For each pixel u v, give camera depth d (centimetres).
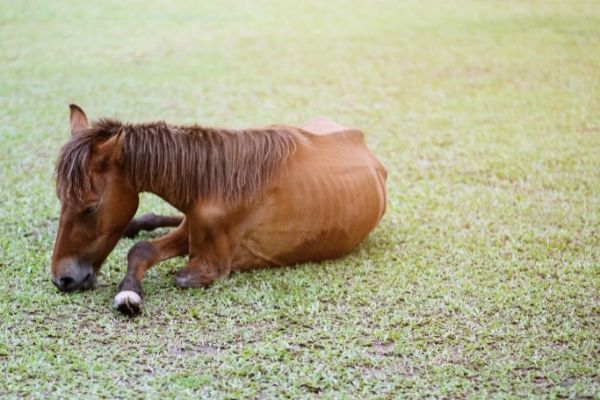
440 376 444
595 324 507
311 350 471
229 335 487
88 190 507
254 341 483
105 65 1259
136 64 1273
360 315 517
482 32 1534
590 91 1125
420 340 486
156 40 1454
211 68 1262
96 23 1589
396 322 508
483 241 645
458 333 494
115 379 433
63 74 1193
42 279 557
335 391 429
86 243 520
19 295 527
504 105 1069
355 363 458
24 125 939
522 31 1534
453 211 716
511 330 499
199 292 541
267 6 1845
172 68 1255
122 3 1816
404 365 457
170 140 535
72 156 503
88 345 471
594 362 459
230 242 559
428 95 1124
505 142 916
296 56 1357
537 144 905
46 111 1000
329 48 1417
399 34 1529
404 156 873
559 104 1066
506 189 774
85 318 502
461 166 840
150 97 1084
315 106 1067
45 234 641
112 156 511
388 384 433
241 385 430
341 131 634
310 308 522
